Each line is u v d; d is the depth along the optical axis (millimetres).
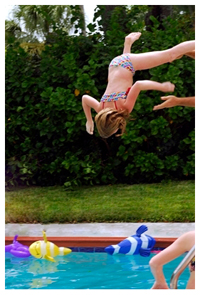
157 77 9398
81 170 9680
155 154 9938
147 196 8477
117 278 5062
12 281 5031
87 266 5609
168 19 9977
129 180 10109
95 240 6359
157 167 9500
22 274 5328
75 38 9891
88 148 10148
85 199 8461
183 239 3291
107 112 4055
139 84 4031
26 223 7414
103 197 8539
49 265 5746
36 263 5871
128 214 7324
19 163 9773
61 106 9289
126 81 4219
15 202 8414
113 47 9531
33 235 6793
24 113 10055
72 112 9461
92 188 9477
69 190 9328
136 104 9266
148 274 5191
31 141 10352
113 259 5938
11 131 10102
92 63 9406
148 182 10023
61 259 6031
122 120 4105
